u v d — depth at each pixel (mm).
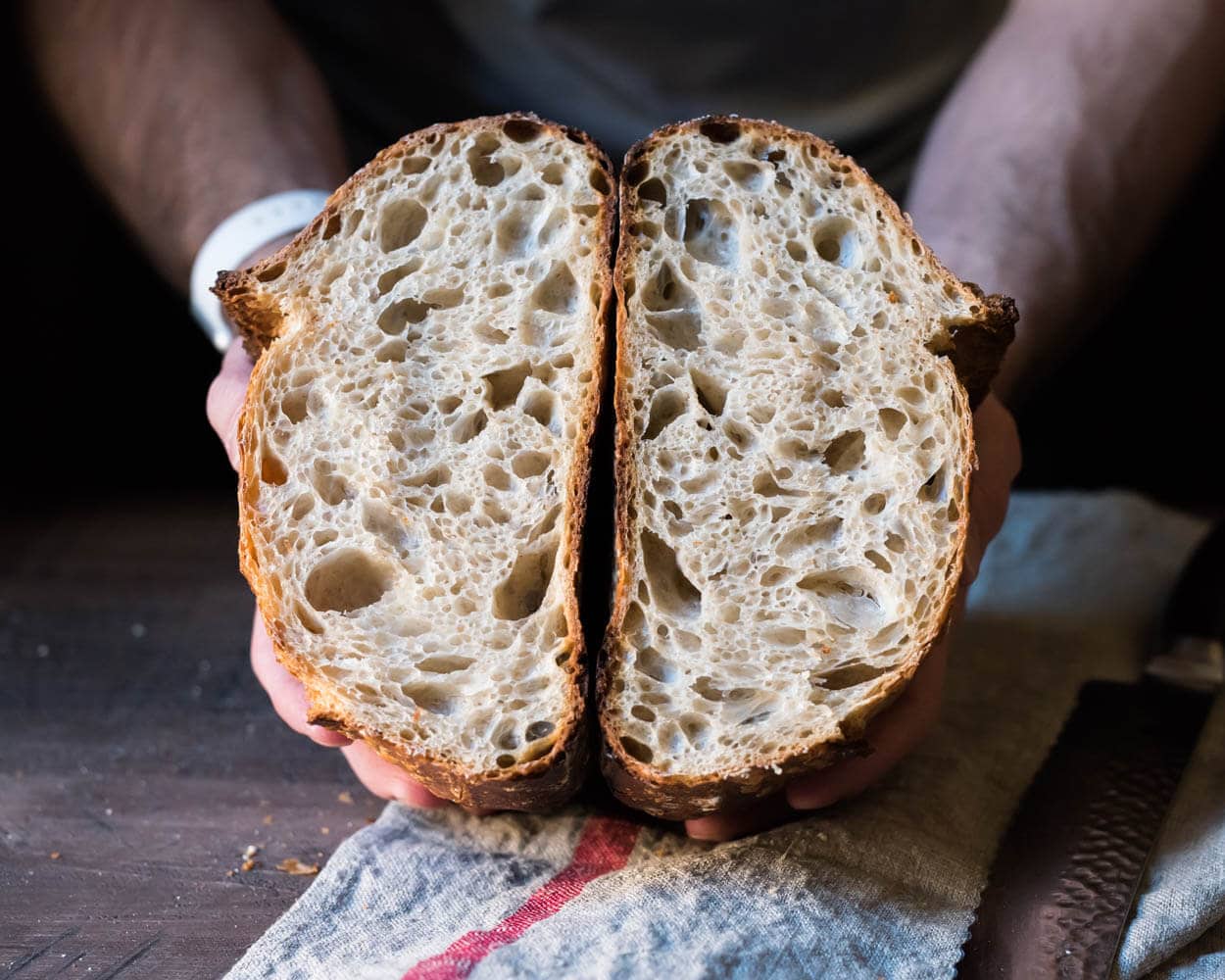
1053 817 703
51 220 1129
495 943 631
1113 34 1010
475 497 651
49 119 1017
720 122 657
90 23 979
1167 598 893
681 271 658
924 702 675
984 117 1022
